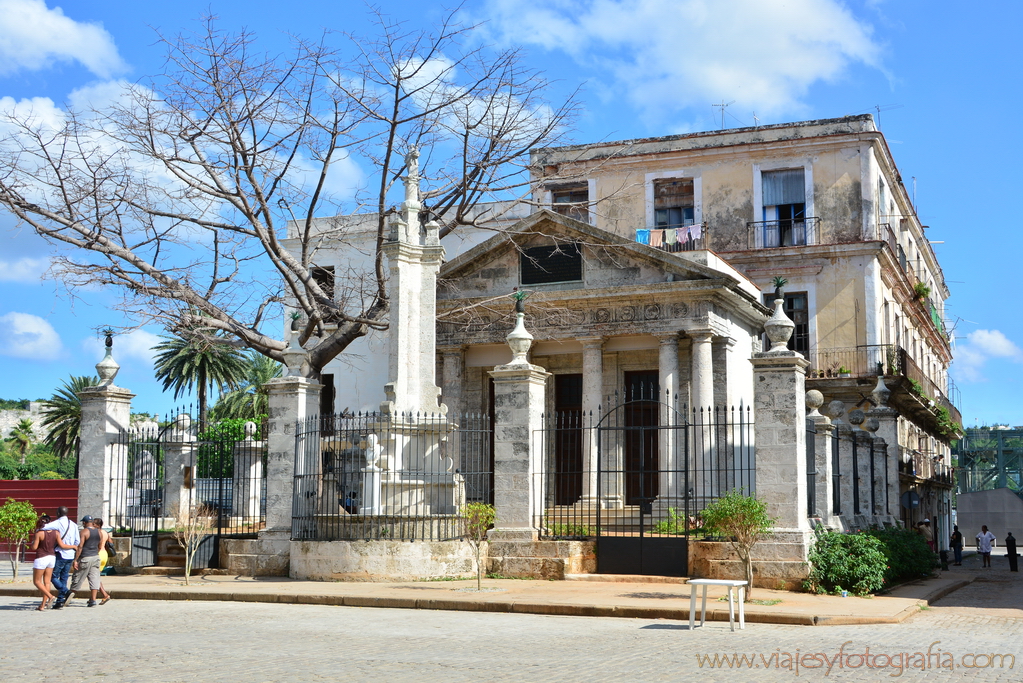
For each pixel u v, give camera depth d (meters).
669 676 9.38
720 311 32.19
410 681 9.02
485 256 34.06
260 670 9.65
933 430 51.78
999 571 32.28
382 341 37.78
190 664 10.03
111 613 15.24
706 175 41.69
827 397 38.88
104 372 23.11
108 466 22.70
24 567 25.64
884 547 19.50
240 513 26.88
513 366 20.05
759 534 17.41
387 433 20.42
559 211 42.84
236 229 27.42
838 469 22.86
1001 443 70.75
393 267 21.69
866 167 39.81
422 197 26.75
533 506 19.83
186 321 26.50
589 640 11.90
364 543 18.83
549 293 32.38
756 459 18.02
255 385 57.22
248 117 25.58
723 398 31.88
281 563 20.05
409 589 17.16
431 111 25.75
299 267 27.31
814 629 13.32
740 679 9.27
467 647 11.25
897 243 44.25
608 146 42.88
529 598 15.64
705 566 18.33
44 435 101.88
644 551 18.92
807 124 40.69
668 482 27.28
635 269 32.03
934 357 58.53
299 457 20.44
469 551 19.41
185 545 19.47
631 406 32.75
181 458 26.42
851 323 38.88
